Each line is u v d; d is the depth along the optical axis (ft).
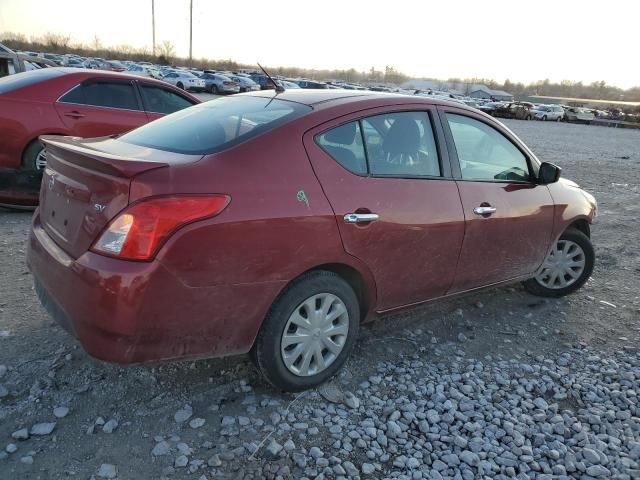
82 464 8.00
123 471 7.91
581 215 14.88
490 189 12.41
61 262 8.38
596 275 17.90
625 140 100.12
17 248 16.31
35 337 11.18
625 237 23.04
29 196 19.75
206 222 8.06
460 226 11.58
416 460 8.61
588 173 44.83
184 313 8.21
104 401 9.39
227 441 8.68
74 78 21.47
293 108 10.16
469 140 12.38
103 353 7.98
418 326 13.21
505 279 13.55
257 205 8.57
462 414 9.85
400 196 10.48
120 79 22.91
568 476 8.52
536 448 9.12
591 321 14.28
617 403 10.57
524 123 141.59
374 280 10.47
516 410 10.07
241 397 9.83
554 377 11.35
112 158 7.93
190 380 10.18
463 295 12.77
